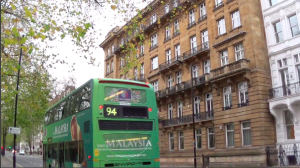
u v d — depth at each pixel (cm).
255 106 2300
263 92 2320
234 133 2462
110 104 1120
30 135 8900
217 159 2480
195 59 3070
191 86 2895
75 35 1305
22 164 3228
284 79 2289
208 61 2977
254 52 2378
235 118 2469
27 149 12138
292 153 2092
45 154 1955
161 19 3634
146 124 1175
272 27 2419
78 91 1296
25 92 2825
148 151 1146
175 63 3297
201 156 2783
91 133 1062
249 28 2442
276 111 2262
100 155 1047
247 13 2480
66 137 1405
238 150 2378
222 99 2662
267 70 2403
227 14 2705
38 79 2442
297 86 2139
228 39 2614
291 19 2277
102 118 1088
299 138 2080
